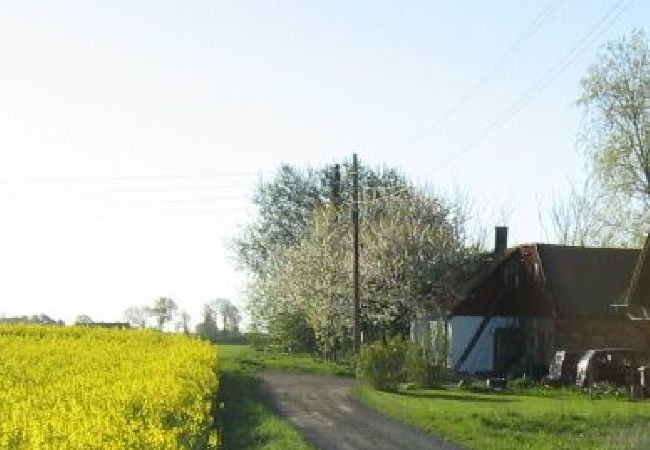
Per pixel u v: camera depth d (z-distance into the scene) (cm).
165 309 11800
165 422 1795
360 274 6366
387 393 4288
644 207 6475
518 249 6025
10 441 1571
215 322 12219
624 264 5956
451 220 6800
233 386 4094
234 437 2628
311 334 7275
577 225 8225
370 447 2648
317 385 4666
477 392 4503
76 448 1427
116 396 1945
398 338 4581
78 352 3688
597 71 6375
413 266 6344
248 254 9538
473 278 6319
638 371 4506
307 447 2459
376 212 6838
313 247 6812
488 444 2652
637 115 6322
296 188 9612
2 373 2834
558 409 3494
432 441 2772
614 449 2588
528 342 5888
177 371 2545
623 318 5553
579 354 4916
